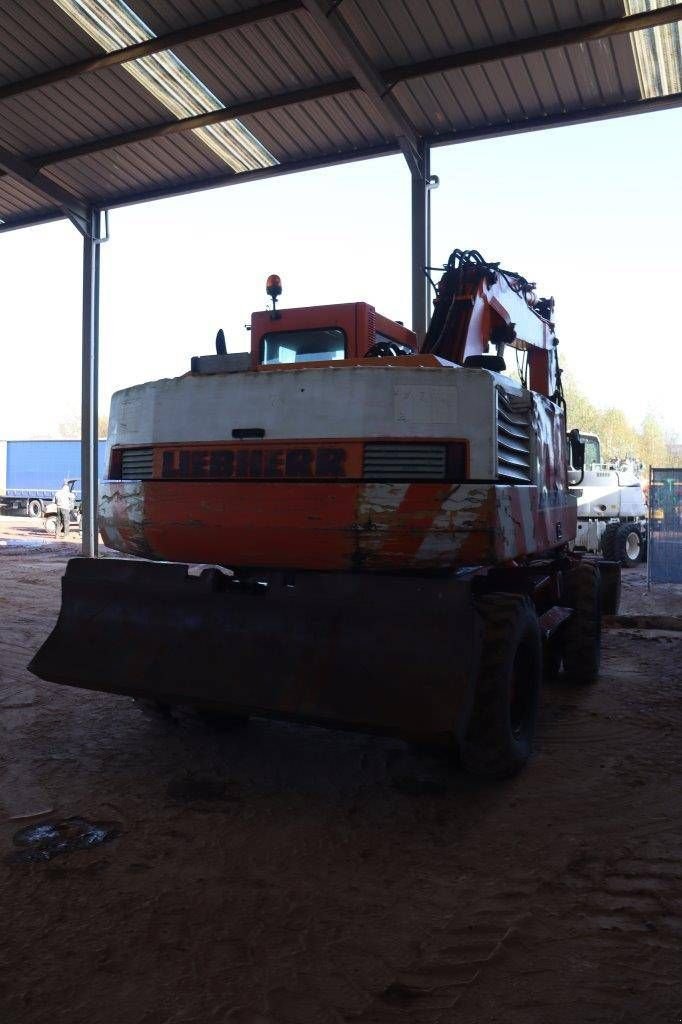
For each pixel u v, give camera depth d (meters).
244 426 4.01
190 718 5.09
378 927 2.76
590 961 2.55
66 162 13.73
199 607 4.20
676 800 3.89
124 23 10.12
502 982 2.44
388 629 3.76
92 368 15.37
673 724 5.12
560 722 5.16
